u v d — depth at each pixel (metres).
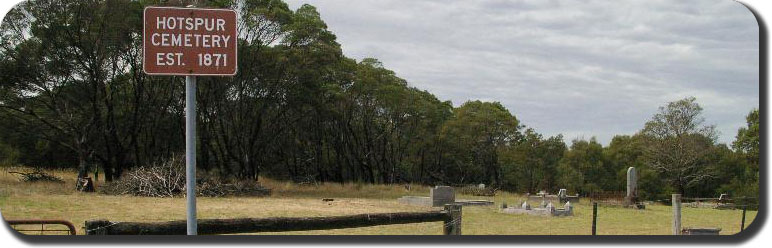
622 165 52.00
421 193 43.12
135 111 40.31
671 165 48.19
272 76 43.78
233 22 7.58
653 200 47.06
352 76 52.97
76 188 32.84
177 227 9.61
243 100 44.59
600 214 28.02
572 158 51.56
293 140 56.38
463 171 64.12
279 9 41.56
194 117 7.73
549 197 40.16
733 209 35.56
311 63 43.78
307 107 50.38
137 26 37.91
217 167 47.25
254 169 46.38
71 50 36.31
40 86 36.31
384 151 59.69
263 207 27.45
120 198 28.92
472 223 22.06
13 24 34.97
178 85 42.06
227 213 23.97
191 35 7.50
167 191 32.19
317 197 36.78
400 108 57.56
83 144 37.12
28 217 19.83
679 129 48.28
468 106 61.97
